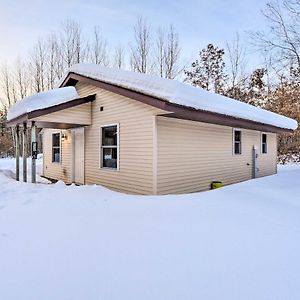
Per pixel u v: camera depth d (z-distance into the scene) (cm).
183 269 241
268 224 356
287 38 1223
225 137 977
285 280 222
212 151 909
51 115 812
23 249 291
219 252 274
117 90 714
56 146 1141
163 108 586
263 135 1249
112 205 456
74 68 919
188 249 282
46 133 1218
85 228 348
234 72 2675
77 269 245
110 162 845
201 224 356
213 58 2708
